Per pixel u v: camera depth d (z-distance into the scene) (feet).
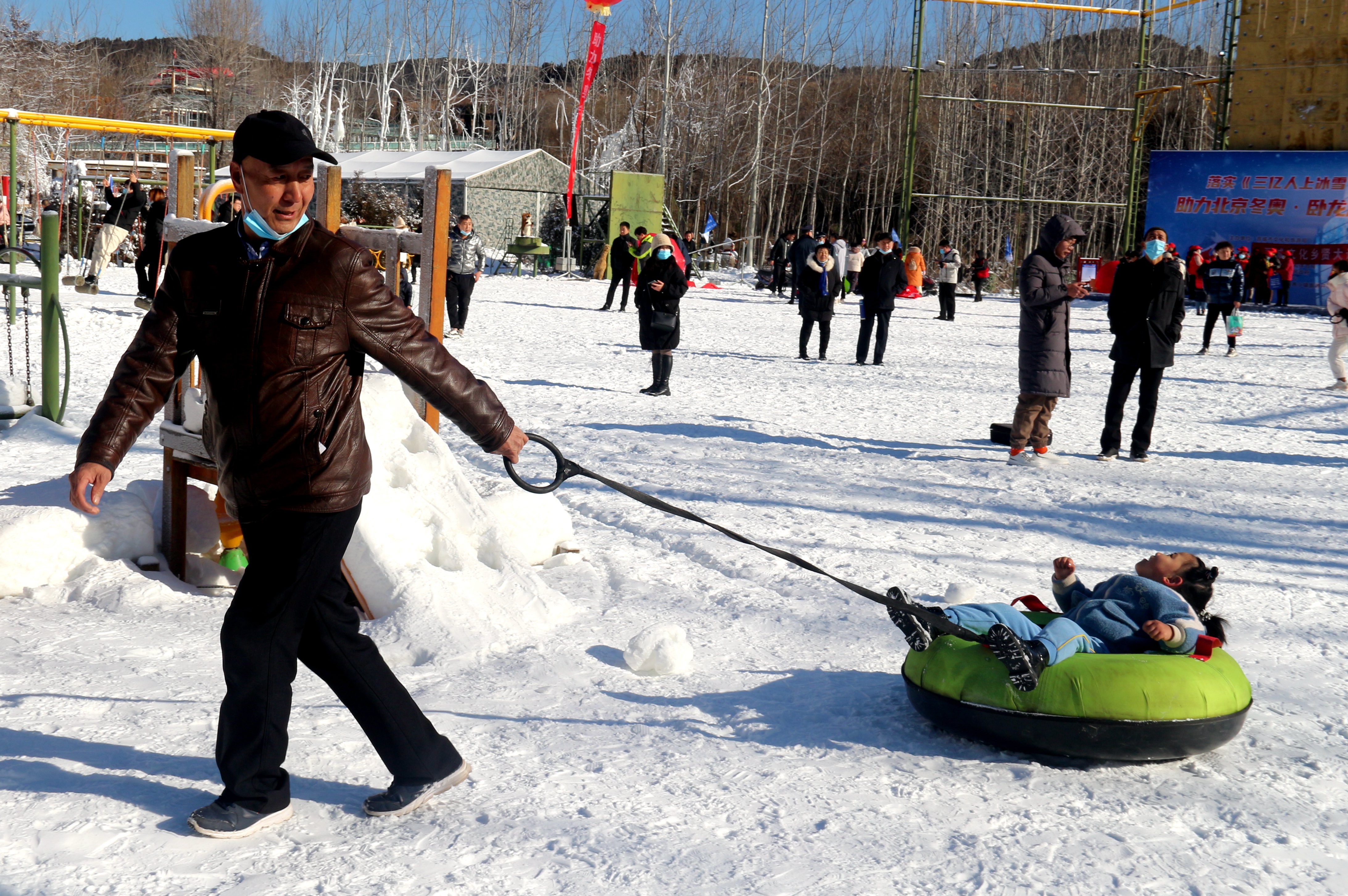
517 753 11.76
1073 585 13.99
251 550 9.57
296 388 9.19
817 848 9.85
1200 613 13.43
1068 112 167.43
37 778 10.52
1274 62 113.50
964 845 10.02
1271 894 9.33
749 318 82.12
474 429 10.02
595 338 62.80
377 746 10.16
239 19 190.70
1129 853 9.96
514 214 131.03
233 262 9.21
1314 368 59.88
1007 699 11.87
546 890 8.95
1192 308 113.09
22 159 137.49
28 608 16.19
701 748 12.09
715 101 182.60
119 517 17.71
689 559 20.56
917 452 32.76
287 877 8.98
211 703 12.73
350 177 126.72
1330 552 22.88
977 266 115.14
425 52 222.69
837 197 199.11
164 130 60.03
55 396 29.99
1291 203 109.09
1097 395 47.47
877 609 17.70
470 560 16.84
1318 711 13.99
